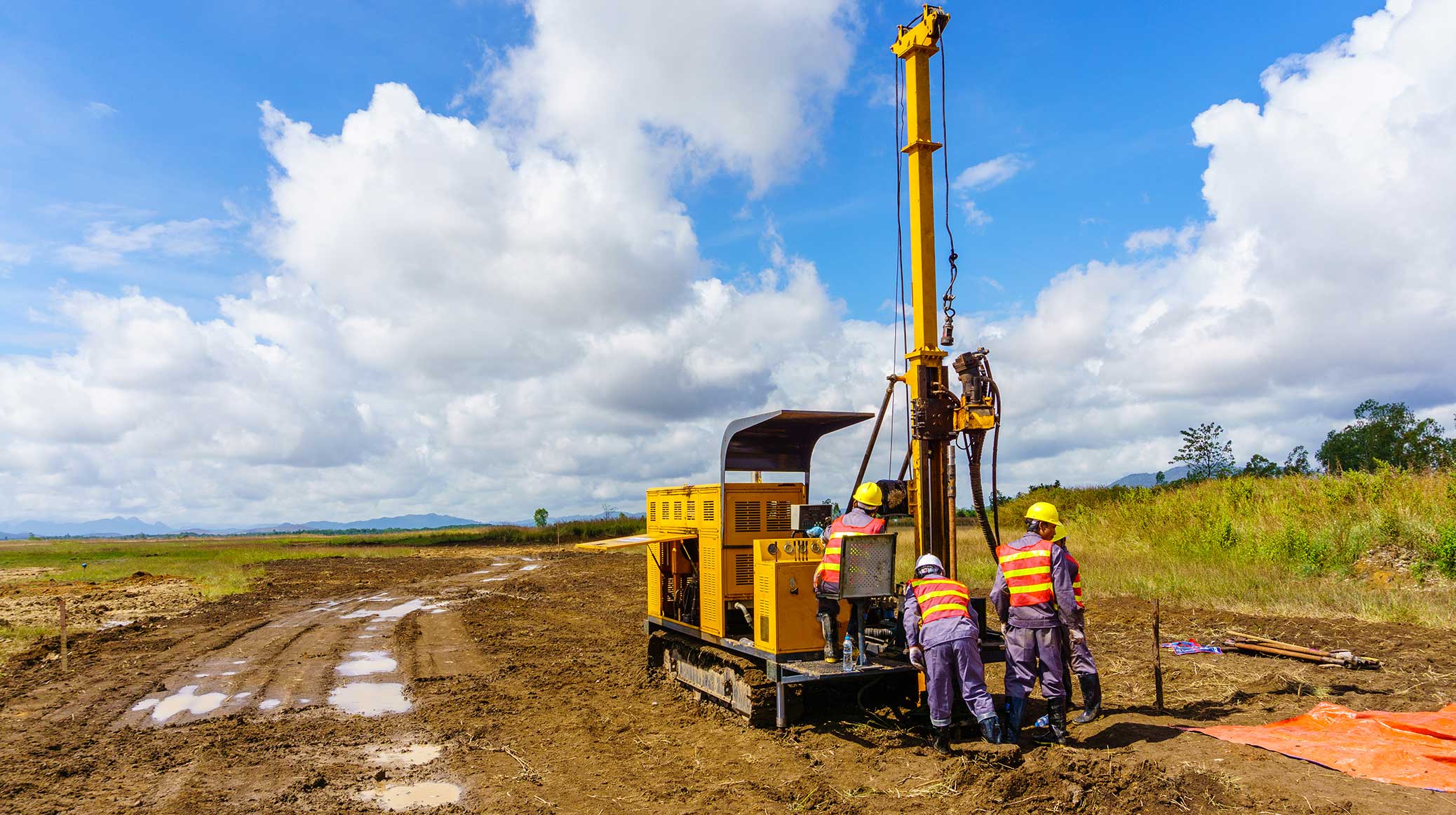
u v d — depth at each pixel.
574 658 12.11
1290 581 14.12
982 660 7.41
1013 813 5.25
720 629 8.48
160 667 11.57
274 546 53.03
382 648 13.08
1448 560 13.16
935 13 7.89
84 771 7.04
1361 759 5.56
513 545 45.56
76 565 32.25
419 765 7.14
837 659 7.45
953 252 7.92
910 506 8.01
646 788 6.37
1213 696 7.91
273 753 7.54
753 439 9.10
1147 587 14.61
